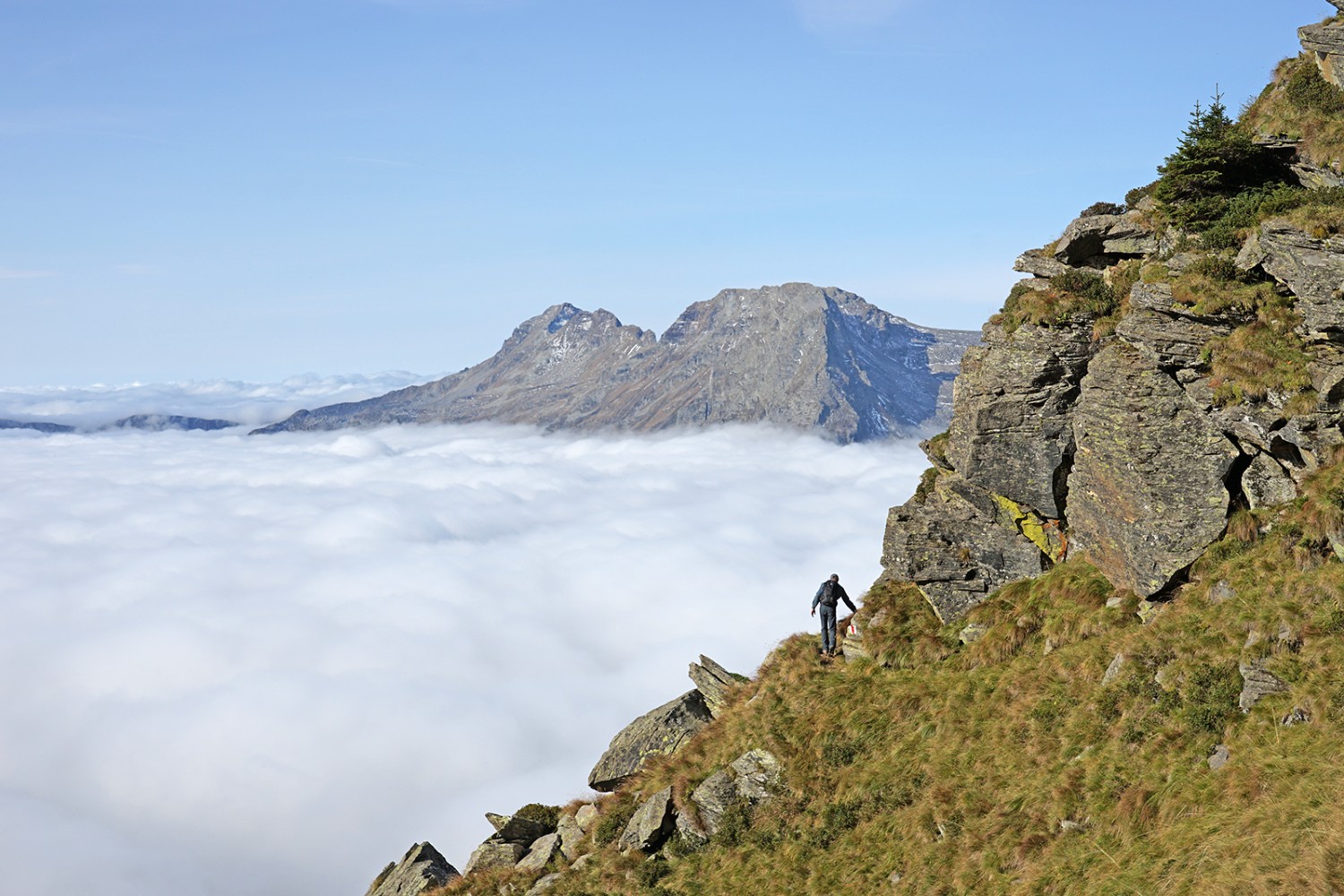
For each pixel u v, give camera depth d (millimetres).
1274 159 35656
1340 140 33344
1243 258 31219
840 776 32688
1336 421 28031
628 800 38219
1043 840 25453
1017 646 33344
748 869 31422
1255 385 29219
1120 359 32438
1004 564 36500
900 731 33062
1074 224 38281
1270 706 24359
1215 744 24625
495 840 41500
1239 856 20688
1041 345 35531
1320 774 21547
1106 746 26766
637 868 33875
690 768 37438
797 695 37094
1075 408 34719
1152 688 27078
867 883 28250
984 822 27297
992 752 29500
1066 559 35312
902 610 38344
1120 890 22125
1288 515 28297
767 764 34625
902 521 39406
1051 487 35625
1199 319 31016
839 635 40000
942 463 40625
